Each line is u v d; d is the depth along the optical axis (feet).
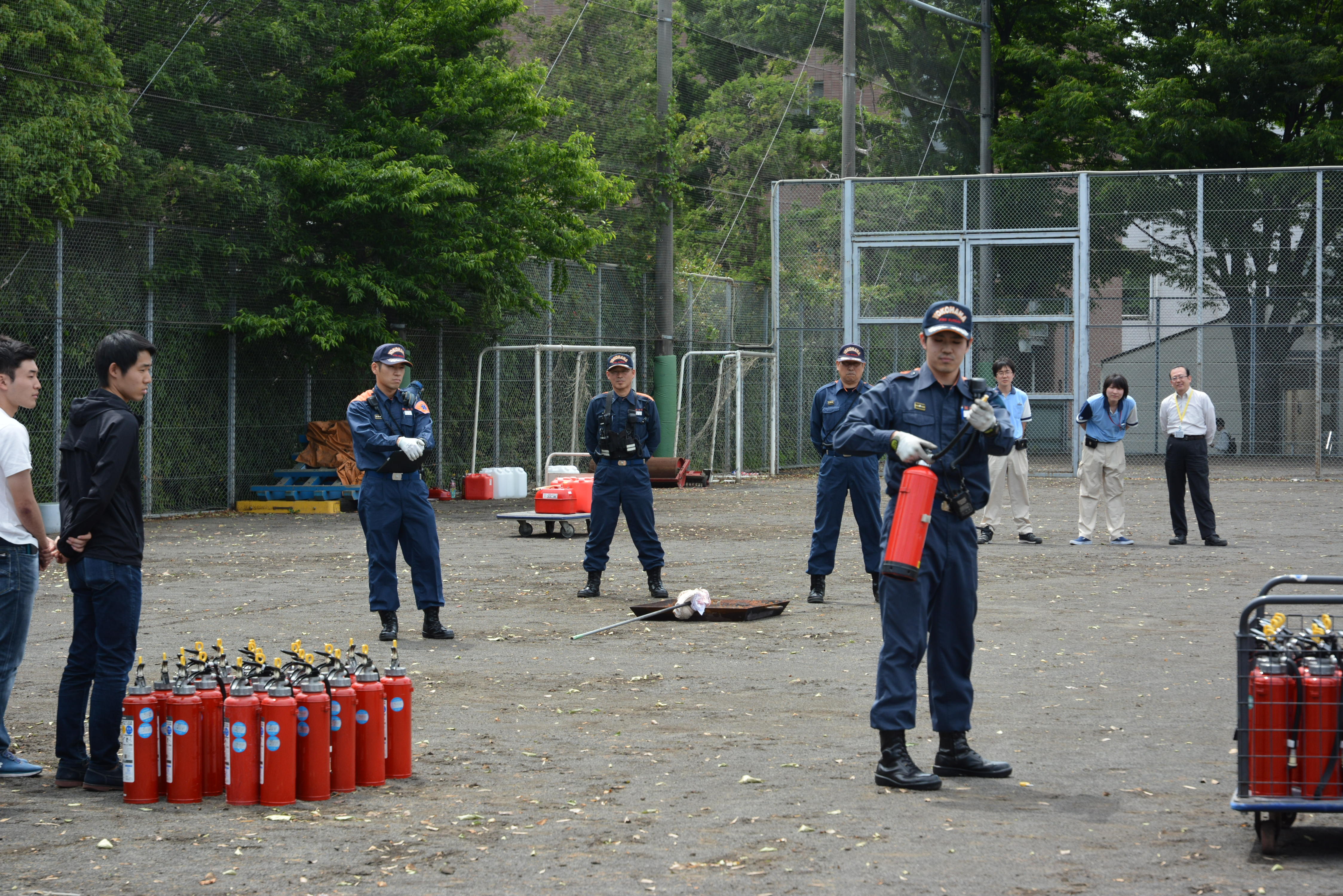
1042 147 132.16
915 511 20.24
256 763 19.67
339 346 77.77
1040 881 15.93
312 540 59.31
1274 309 101.55
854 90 112.06
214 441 74.54
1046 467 105.29
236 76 72.84
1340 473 97.35
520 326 94.07
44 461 64.90
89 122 64.28
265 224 74.18
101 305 67.51
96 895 15.79
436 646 33.06
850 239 109.09
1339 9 126.82
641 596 41.98
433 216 76.43
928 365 21.44
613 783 20.51
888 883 15.89
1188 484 56.95
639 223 102.12
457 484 87.51
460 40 80.59
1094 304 105.29
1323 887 15.66
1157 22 132.36
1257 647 17.97
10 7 61.26
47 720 25.34
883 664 20.49
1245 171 100.94
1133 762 21.70
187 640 33.65
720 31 108.17
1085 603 39.45
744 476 106.63
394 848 17.42
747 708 25.95
